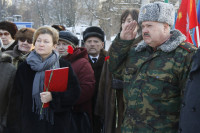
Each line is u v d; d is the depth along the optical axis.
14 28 3.77
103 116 2.90
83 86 2.81
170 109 1.91
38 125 2.33
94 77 2.99
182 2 3.44
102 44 3.55
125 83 2.23
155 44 2.02
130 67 2.21
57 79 2.27
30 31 3.16
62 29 4.12
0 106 2.65
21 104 2.44
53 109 2.29
